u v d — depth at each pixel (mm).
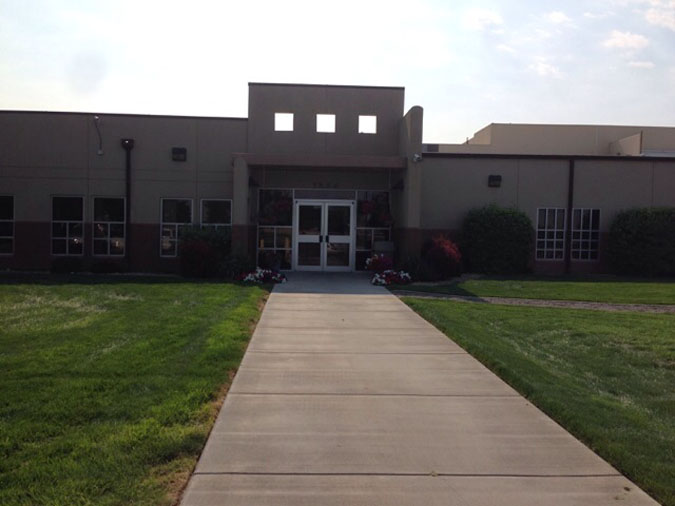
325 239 22156
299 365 8328
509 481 4812
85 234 22016
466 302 14781
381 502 4422
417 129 20016
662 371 8727
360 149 22516
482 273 22156
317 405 6613
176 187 22156
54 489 4359
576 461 5219
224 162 22250
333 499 4453
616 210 23438
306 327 11133
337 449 5387
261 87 22312
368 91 22562
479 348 9164
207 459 5086
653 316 13070
